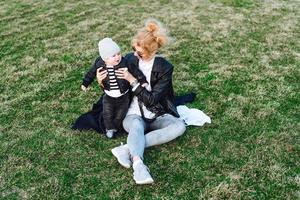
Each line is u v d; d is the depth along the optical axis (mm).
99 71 4648
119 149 4543
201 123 5164
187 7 10109
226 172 4391
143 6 10336
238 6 10086
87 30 8766
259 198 4055
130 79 4562
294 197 4055
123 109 4754
